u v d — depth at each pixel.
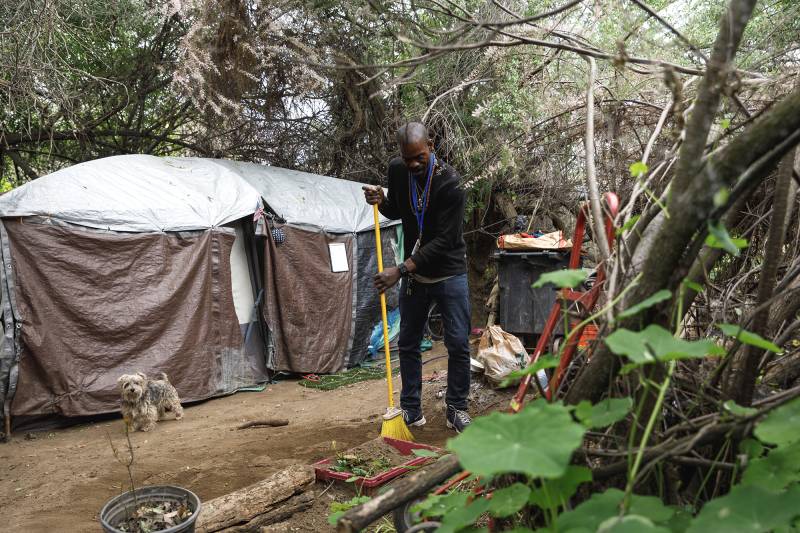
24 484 4.33
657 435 1.43
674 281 1.28
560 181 3.94
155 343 6.59
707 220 1.17
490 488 1.72
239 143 10.37
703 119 1.24
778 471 1.16
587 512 1.14
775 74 2.16
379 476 3.11
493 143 5.16
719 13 3.32
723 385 1.57
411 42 1.72
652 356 1.06
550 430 0.99
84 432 5.94
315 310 8.21
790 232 2.22
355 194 9.30
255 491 3.16
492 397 5.52
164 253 6.67
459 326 4.59
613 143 2.81
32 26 7.17
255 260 7.78
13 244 5.85
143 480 4.13
